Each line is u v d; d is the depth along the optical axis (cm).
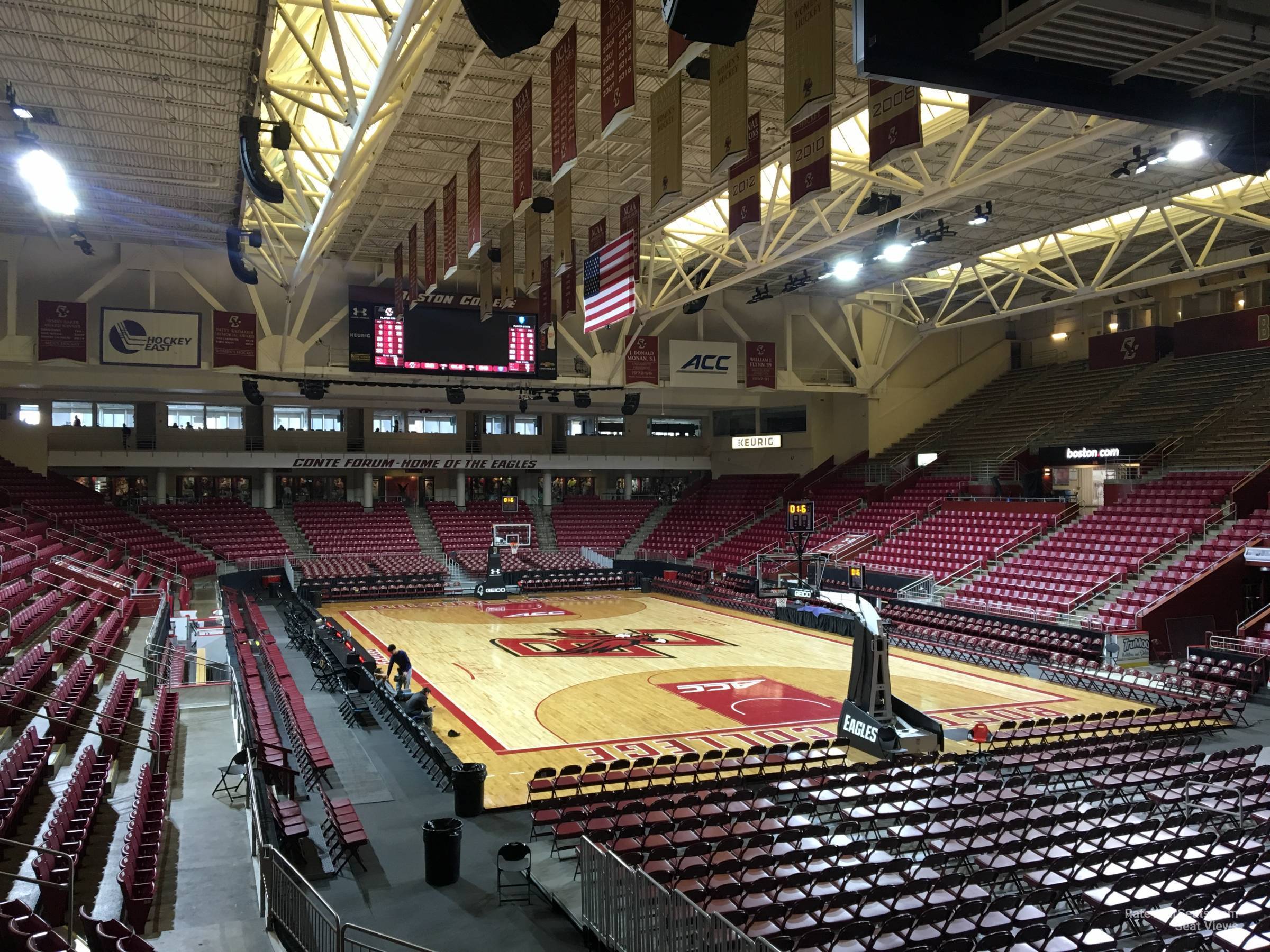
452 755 1463
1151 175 2444
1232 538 2505
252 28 1633
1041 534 3102
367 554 4094
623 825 1079
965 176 2066
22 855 937
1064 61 486
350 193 2133
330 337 3447
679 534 4550
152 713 1549
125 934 714
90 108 1962
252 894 940
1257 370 3288
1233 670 2041
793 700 2012
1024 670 2331
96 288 3073
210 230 2984
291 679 1886
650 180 2516
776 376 3747
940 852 983
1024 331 4456
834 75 866
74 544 2928
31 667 1490
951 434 4147
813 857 976
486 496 4994
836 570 3484
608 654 2564
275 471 4481
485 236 2983
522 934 930
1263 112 533
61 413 3878
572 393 4206
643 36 1691
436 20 1382
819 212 2464
